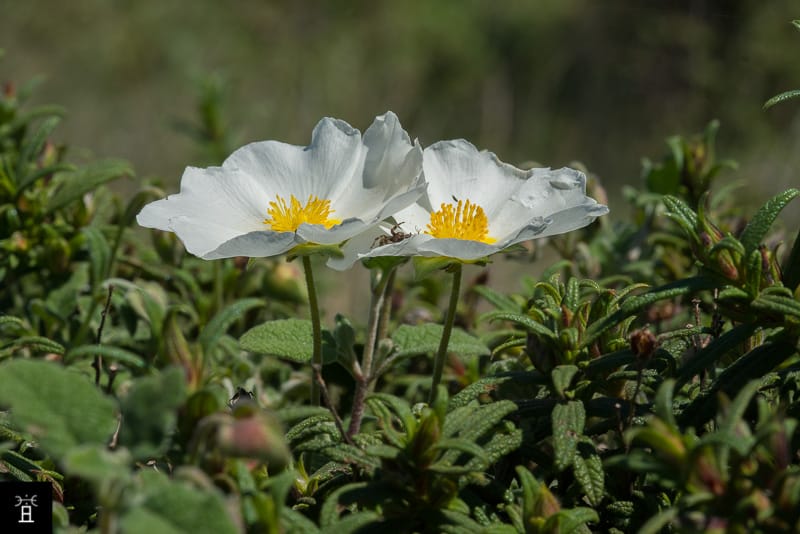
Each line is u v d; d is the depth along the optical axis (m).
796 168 1.09
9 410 0.35
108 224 0.44
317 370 0.33
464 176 0.35
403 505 0.31
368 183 0.34
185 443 0.30
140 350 0.39
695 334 0.35
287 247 0.32
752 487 0.29
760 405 0.30
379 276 0.34
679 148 0.44
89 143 1.18
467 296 0.43
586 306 0.34
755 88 1.29
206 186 0.34
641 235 0.44
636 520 0.33
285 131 1.25
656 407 0.30
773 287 0.32
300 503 0.33
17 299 0.43
